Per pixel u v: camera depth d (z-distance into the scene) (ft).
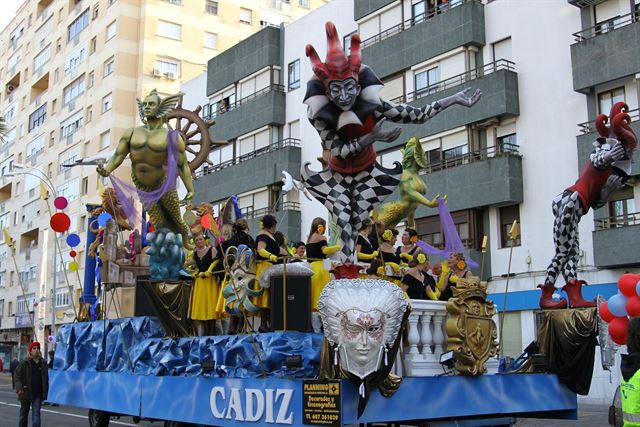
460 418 23.43
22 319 162.71
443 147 86.48
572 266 27.58
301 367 21.35
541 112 77.92
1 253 188.14
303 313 22.41
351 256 24.36
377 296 19.45
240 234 27.91
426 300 23.44
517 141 79.97
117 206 39.06
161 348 28.35
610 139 27.27
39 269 160.56
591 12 74.90
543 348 26.84
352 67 23.08
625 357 17.29
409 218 35.12
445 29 86.99
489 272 80.12
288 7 169.78
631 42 69.31
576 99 75.05
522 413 25.91
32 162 178.19
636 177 68.23
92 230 41.47
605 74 71.00
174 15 150.51
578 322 26.05
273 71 114.32
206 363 24.53
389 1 95.91
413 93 90.68
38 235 165.58
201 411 24.48
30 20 193.26
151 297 29.30
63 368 35.86
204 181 122.01
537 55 79.05
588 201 27.84
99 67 151.53
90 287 40.22
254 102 115.03
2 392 88.74
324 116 23.66
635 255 66.54
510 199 77.20
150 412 27.45
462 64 85.51
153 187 31.45
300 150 107.96
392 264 26.76
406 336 22.48
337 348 19.25
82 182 148.87
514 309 76.33
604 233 69.05
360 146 24.09
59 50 172.65
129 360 30.09
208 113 128.88
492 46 84.28
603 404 65.10
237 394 22.72
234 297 25.26
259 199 112.47
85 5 160.45
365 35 100.07
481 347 22.82
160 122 31.81
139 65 146.00
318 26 108.68
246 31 160.56
